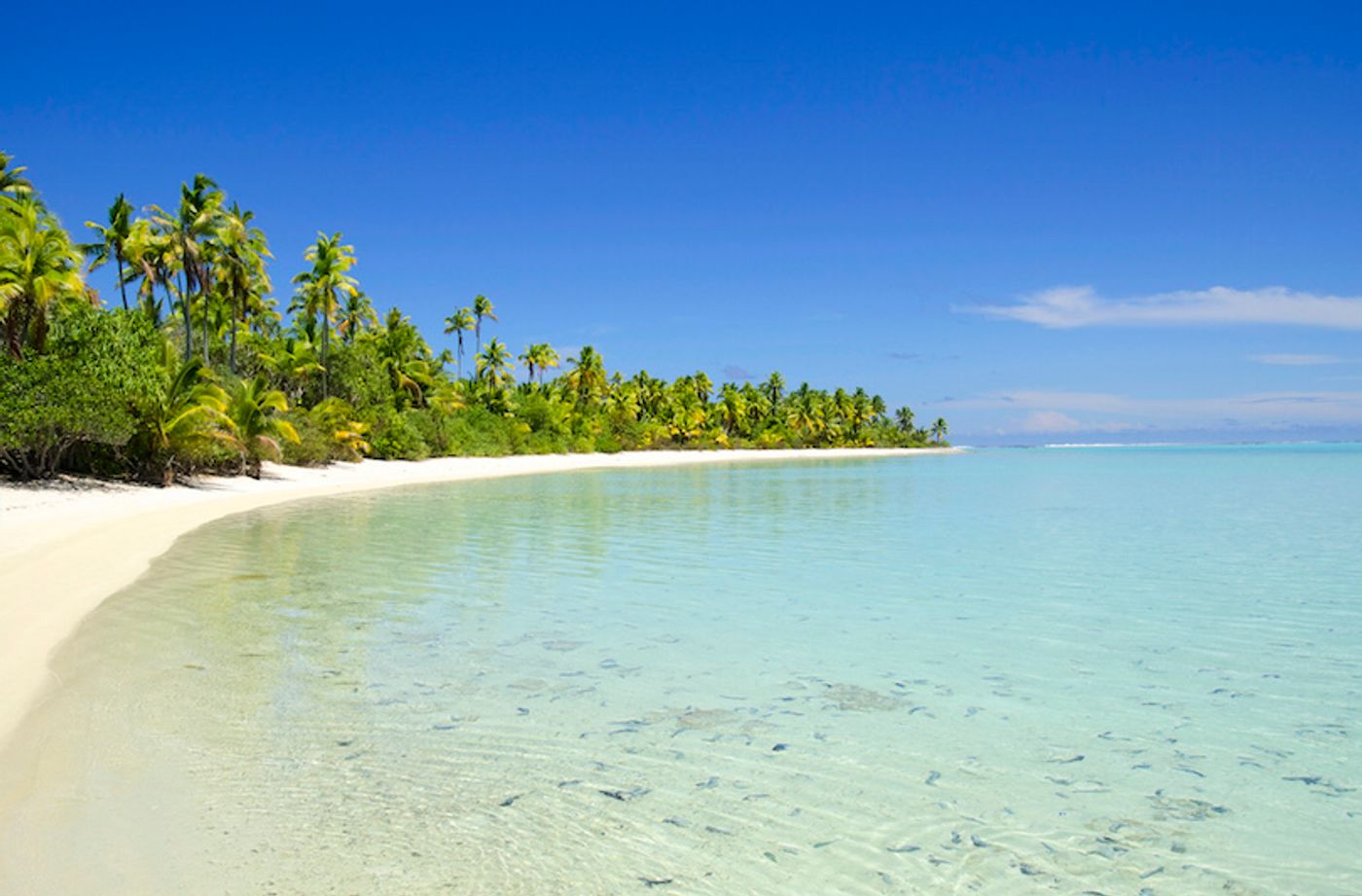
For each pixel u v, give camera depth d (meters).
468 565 17.28
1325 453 165.12
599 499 37.06
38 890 4.72
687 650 10.68
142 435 32.31
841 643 11.11
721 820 5.90
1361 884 5.14
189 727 7.47
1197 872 5.29
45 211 32.84
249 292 47.00
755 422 149.25
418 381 69.88
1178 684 9.36
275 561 17.39
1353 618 12.85
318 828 5.61
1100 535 23.98
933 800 6.30
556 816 5.89
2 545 17.14
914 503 36.16
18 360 27.59
